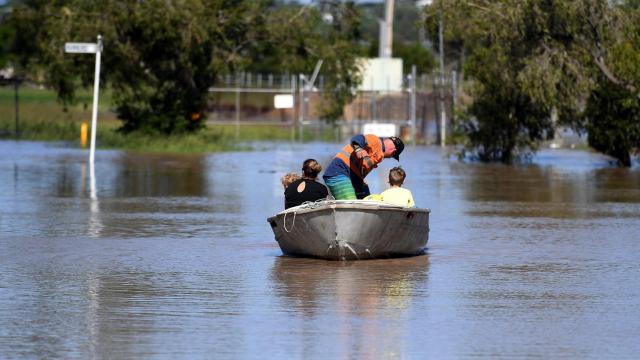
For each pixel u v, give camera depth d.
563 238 55.62
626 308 37.28
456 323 34.75
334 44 142.38
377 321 35.00
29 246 52.00
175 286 41.16
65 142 145.12
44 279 42.75
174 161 114.75
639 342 32.28
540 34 107.69
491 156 117.50
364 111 173.38
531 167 110.62
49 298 38.81
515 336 33.03
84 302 38.09
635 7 113.88
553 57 106.81
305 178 48.66
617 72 106.81
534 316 35.91
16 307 37.19
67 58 133.38
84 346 31.64
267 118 185.88
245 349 31.30
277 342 32.12
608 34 106.69
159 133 137.12
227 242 53.50
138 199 75.19
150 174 97.44
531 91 105.50
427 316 35.78
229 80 172.75
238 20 136.62
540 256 49.19
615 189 85.50
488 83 111.75
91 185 85.81
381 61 173.88
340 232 45.72
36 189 82.06
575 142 145.88
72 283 41.84
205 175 96.75
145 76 136.75
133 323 34.66
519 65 108.50
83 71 134.38
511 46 108.50
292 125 155.00
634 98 106.69
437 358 30.34
